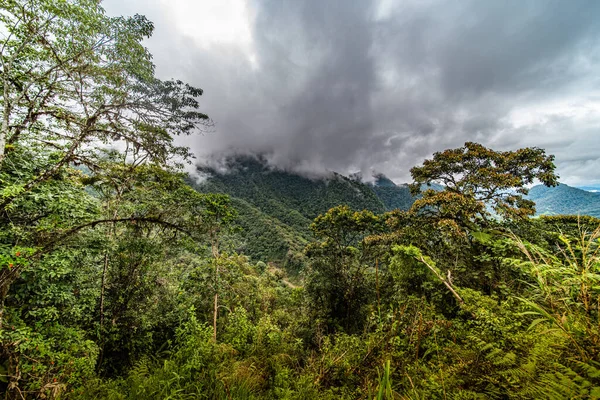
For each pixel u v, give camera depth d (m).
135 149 9.02
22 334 5.19
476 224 9.59
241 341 8.09
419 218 11.21
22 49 6.06
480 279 7.30
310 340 11.52
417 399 1.99
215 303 13.16
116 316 9.52
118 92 6.64
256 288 24.14
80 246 7.33
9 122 6.54
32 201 6.35
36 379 4.80
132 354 9.18
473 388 1.87
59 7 5.67
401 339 3.29
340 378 3.76
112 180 8.19
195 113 7.74
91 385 4.91
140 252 9.94
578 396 1.21
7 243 5.98
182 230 8.64
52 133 6.79
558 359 1.56
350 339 4.46
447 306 6.00
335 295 13.80
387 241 11.53
